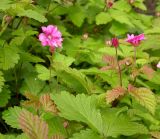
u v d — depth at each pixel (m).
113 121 0.41
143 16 0.77
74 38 0.66
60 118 0.43
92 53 0.61
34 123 0.34
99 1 0.73
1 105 0.48
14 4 0.53
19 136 0.36
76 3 0.71
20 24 0.60
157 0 0.96
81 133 0.37
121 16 0.69
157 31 0.67
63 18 0.72
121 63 0.50
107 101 0.44
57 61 0.51
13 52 0.50
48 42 0.46
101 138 0.38
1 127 0.50
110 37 0.71
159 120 0.48
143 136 0.45
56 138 0.35
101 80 0.54
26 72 0.54
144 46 0.65
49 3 0.66
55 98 0.40
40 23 0.64
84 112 0.40
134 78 0.51
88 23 0.72
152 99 0.44
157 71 0.60
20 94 0.54
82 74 0.50
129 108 0.49
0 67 0.49
